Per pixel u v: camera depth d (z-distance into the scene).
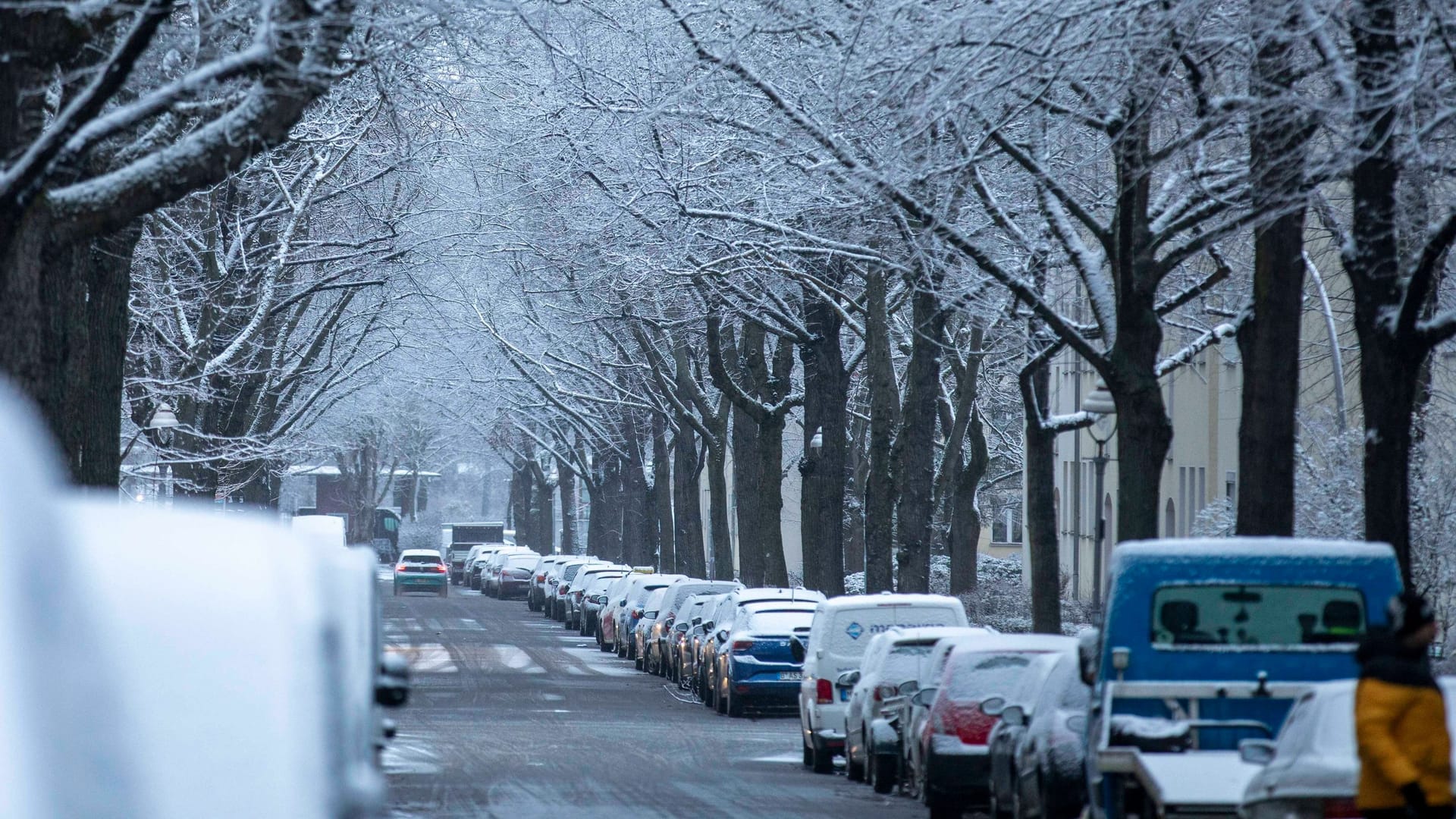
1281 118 56.34
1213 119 57.38
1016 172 81.88
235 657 9.79
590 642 188.12
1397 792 30.92
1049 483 88.12
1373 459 54.88
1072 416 87.38
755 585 161.50
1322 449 98.62
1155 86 58.00
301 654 10.43
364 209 138.38
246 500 167.25
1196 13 54.62
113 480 79.06
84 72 45.78
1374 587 44.75
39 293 44.66
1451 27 52.66
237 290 124.31
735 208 103.88
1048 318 64.06
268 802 9.56
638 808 59.56
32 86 43.38
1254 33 54.75
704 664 115.88
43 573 7.20
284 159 124.50
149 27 39.81
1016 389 193.12
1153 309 63.69
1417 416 86.00
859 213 77.81
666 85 91.44
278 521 12.91
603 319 144.50
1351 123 54.19
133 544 9.97
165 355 122.31
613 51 104.19
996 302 86.88
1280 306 59.31
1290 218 59.09
